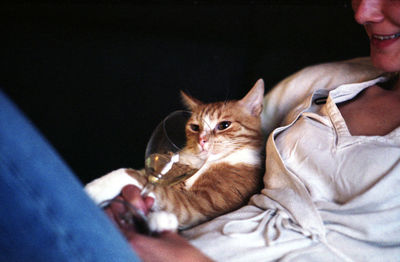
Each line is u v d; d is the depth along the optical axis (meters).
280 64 1.87
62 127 1.96
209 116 1.62
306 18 1.90
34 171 0.60
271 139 1.18
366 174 1.00
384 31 1.08
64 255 0.61
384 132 1.11
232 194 1.42
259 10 2.01
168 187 1.27
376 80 1.29
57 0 2.22
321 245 0.98
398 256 0.94
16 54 2.16
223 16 2.09
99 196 1.07
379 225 0.96
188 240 1.00
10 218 0.58
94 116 2.00
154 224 0.92
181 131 1.06
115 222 0.87
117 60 2.16
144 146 1.90
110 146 1.91
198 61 2.11
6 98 0.63
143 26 2.22
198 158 1.05
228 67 2.07
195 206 1.30
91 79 2.11
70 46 2.19
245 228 1.03
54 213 0.60
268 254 0.97
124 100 2.05
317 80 1.44
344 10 1.82
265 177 1.23
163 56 2.15
